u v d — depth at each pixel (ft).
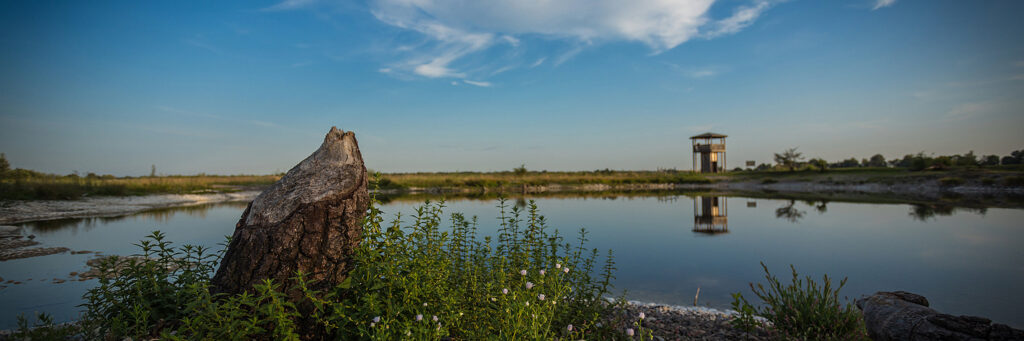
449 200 97.71
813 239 40.88
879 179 148.56
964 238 40.55
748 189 157.48
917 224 51.08
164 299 11.94
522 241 16.84
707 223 53.67
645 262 30.78
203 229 46.78
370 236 12.92
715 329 16.40
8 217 57.21
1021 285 24.09
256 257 11.64
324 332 11.88
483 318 13.14
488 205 81.05
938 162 166.20
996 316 19.24
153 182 115.34
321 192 12.24
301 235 11.82
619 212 68.18
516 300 11.58
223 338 10.17
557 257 16.42
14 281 23.99
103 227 48.49
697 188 168.45
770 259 31.86
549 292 13.38
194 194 108.99
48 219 57.06
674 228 48.98
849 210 68.90
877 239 40.68
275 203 12.23
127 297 12.50
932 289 23.66
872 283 25.07
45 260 29.53
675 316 18.20
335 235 12.22
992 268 28.45
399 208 71.41
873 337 13.67
